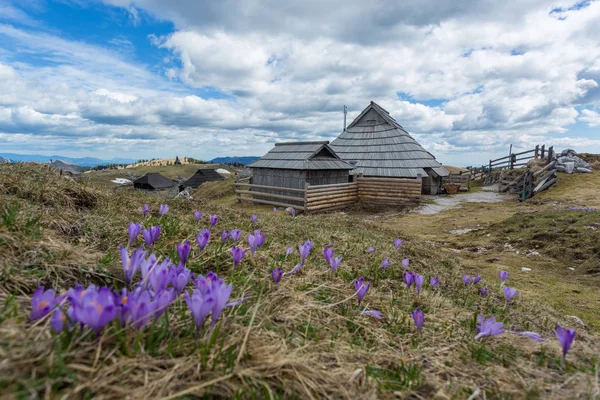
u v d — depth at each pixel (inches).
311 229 233.1
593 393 67.0
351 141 1117.7
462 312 122.7
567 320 141.2
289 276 121.2
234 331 69.0
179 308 73.6
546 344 98.3
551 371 80.4
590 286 211.6
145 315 53.2
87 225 125.0
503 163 1219.2
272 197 770.8
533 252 306.3
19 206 114.6
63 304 65.0
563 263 271.9
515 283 211.3
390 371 71.3
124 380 48.6
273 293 98.8
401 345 86.4
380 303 117.5
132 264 65.1
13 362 43.8
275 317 84.7
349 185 786.8
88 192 165.0
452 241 382.3
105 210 156.3
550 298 182.7
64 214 128.6
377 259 175.5
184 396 49.1
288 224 234.1
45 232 106.1
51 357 46.6
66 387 44.6
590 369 82.2
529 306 148.9
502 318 120.8
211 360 57.1
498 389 67.2
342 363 69.9
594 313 162.1
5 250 84.0
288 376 59.1
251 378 55.0
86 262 94.4
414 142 1062.4
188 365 54.2
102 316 47.7
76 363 48.7
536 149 1077.1
